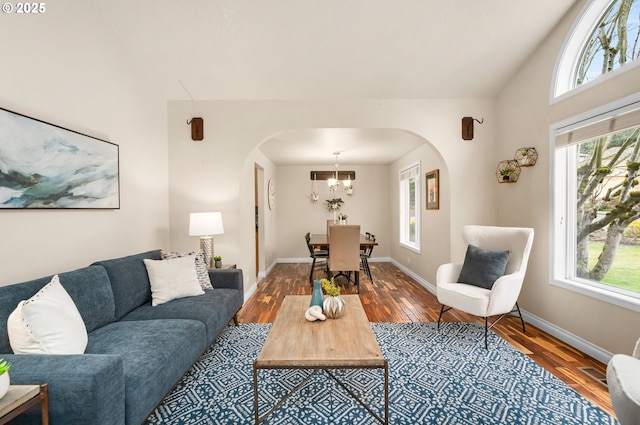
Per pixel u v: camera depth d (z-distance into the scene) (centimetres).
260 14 249
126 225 281
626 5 214
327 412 168
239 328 289
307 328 184
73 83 224
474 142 352
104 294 195
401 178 609
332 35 268
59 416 109
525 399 178
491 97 350
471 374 206
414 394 184
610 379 130
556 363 220
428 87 333
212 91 338
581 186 255
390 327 290
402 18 252
